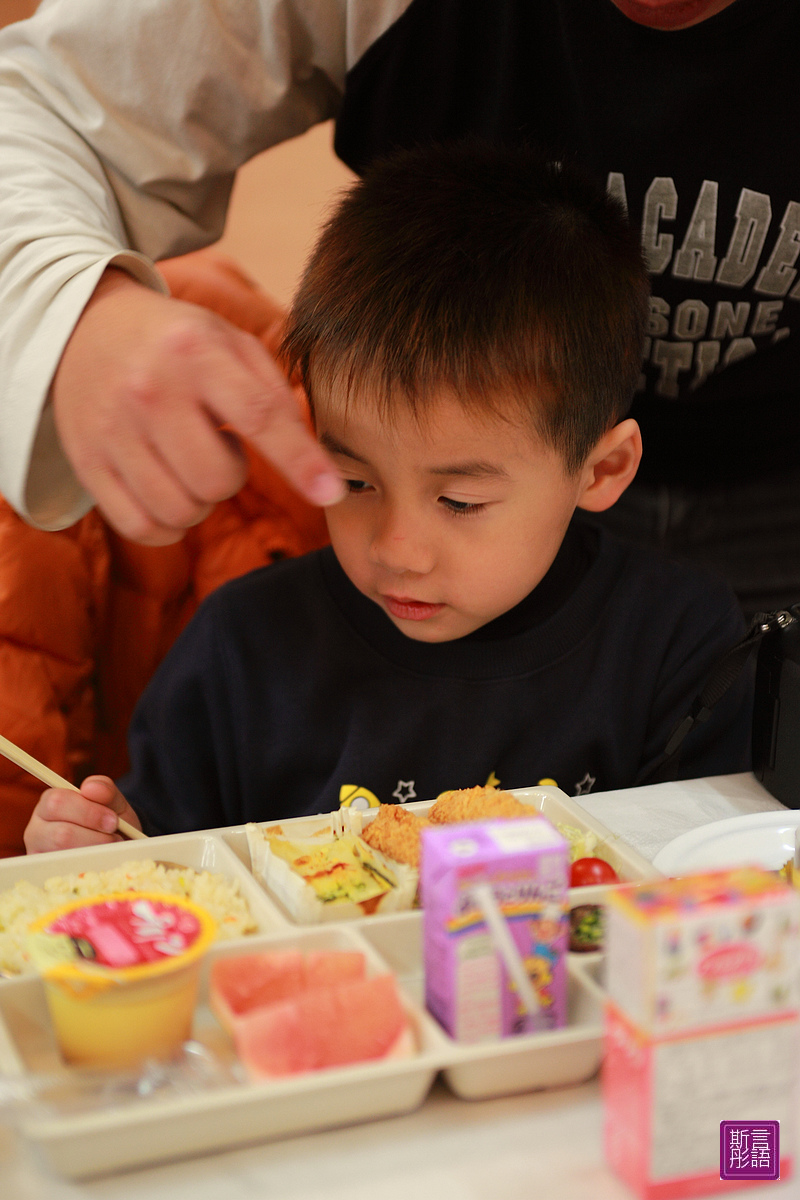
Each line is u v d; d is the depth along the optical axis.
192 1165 0.47
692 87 1.03
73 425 0.70
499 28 1.09
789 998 0.45
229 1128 0.47
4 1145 0.49
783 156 1.06
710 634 1.08
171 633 1.36
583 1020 0.56
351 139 1.24
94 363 0.69
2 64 1.13
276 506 1.39
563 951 0.54
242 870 0.69
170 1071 0.51
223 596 1.08
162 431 0.66
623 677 1.05
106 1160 0.46
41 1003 0.57
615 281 0.90
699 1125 0.45
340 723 1.03
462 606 0.88
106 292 0.75
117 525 0.71
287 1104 0.47
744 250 1.11
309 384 0.87
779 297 1.15
